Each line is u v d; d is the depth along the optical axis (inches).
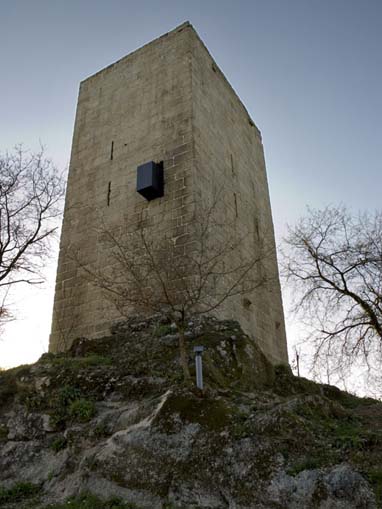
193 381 346.6
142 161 617.0
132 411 328.8
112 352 455.8
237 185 690.8
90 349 470.9
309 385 462.3
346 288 577.0
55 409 361.1
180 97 631.2
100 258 582.2
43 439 343.0
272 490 241.0
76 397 369.1
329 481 234.2
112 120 698.8
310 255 609.0
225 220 609.9
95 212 626.8
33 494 293.6
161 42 709.9
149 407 322.3
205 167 596.1
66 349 549.3
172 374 373.4
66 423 346.9
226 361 413.4
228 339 439.2
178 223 537.3
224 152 678.5
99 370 399.5
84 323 554.3
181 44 680.4
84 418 343.6
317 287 593.3
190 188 550.9
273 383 437.1
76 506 263.3
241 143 764.0
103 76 765.3
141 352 430.6
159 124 631.2
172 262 486.0
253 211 722.8
